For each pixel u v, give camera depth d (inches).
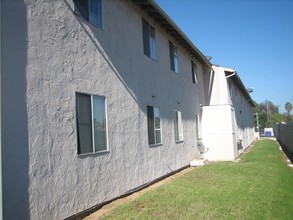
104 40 390.6
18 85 254.4
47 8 293.0
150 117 526.3
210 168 649.6
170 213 317.7
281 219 301.4
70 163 307.1
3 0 247.3
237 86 1243.8
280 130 1612.9
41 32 282.8
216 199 373.4
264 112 4525.1
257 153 1047.6
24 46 263.1
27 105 261.0
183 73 742.5
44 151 275.1
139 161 463.8
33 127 265.3
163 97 591.5
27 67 264.4
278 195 403.9
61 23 310.8
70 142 309.6
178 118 680.4
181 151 676.1
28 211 253.4
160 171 548.1
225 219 297.4
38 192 264.8
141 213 319.0
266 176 543.8
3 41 244.2
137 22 494.3
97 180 350.6
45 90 282.0
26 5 268.5
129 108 444.1
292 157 906.7
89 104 350.9
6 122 240.5
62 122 300.8
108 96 389.1
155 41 570.6
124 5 453.7
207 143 873.5
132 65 465.1
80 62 337.1
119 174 401.1
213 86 953.5
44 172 273.0
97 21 379.6
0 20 243.0
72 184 307.7
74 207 307.7
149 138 513.7
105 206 360.2
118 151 402.9
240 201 364.2
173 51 676.7
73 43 327.6
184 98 734.5
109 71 396.5
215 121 872.3
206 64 924.0
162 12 519.5
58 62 301.9
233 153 856.3
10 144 242.4
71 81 319.6
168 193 410.3
